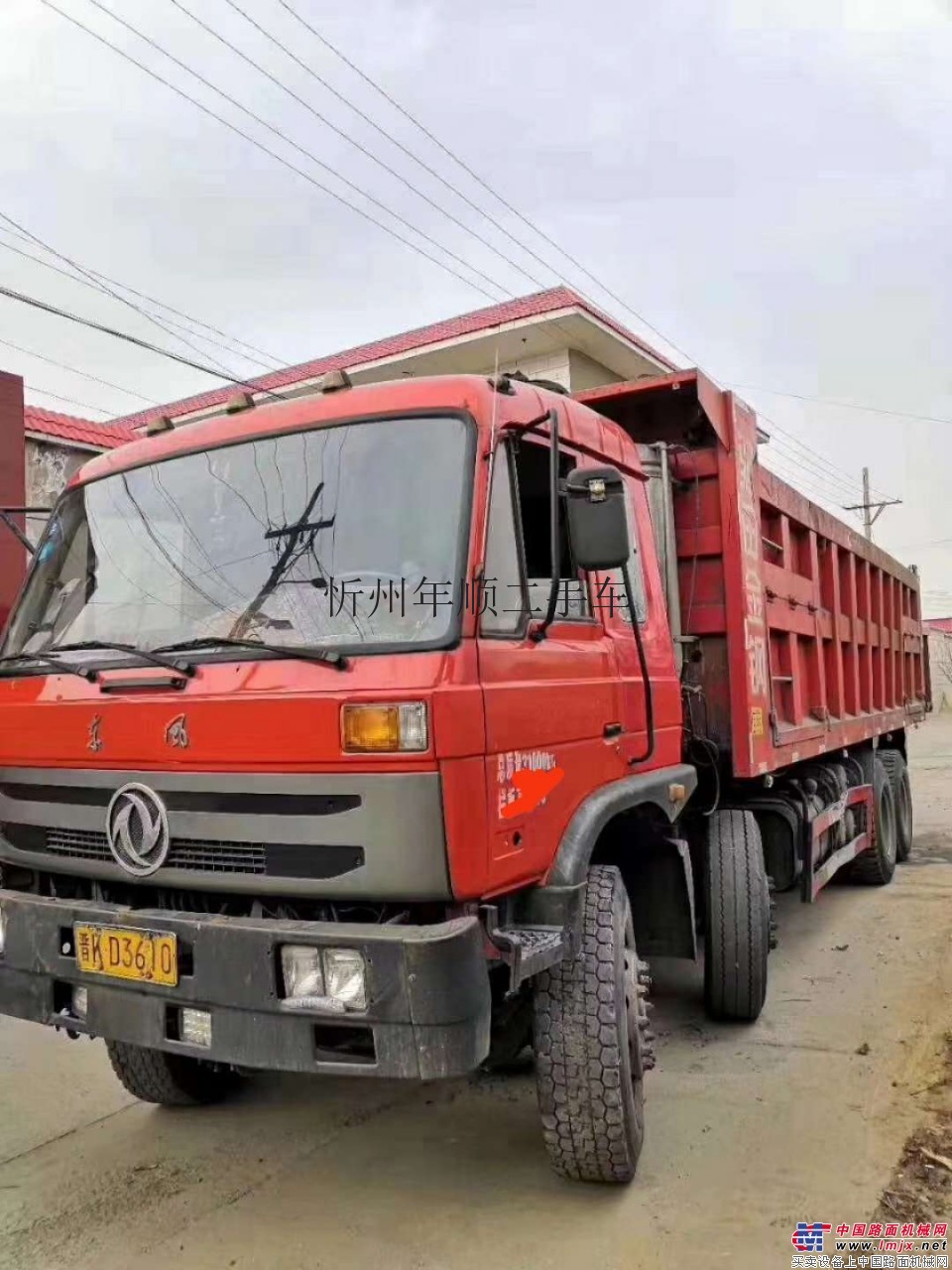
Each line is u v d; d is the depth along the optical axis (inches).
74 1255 128.6
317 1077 185.5
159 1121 167.8
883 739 377.7
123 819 123.4
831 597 279.4
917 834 435.2
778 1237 128.1
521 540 128.7
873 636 332.5
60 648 140.6
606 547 123.6
